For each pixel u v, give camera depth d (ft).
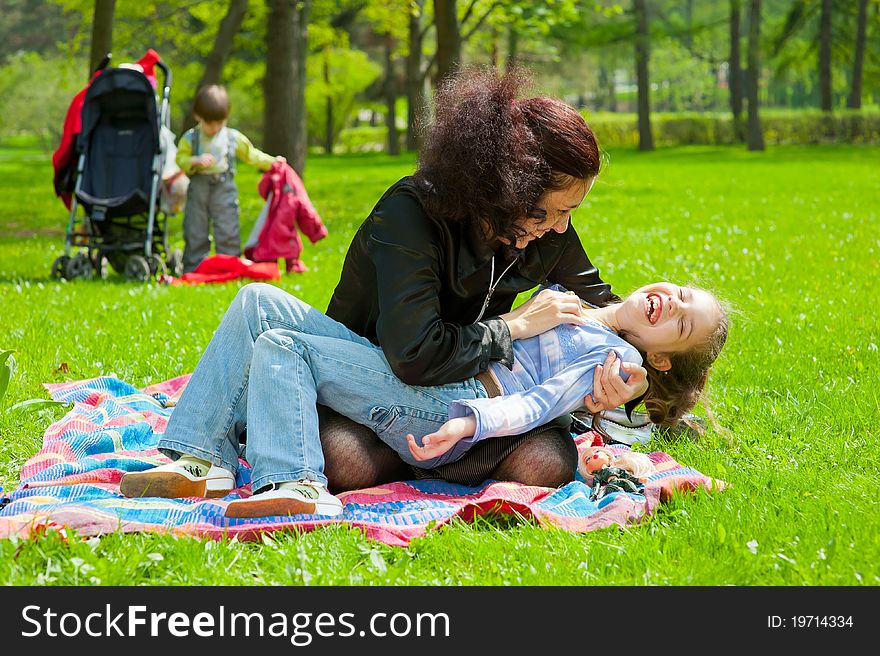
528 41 128.26
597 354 12.36
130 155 31.96
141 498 11.23
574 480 12.96
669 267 32.37
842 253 35.73
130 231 32.89
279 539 10.38
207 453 11.66
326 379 11.76
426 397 11.95
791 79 195.93
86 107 31.58
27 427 14.56
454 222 11.59
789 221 47.96
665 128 169.99
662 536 10.47
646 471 12.54
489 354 11.88
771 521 10.68
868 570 9.60
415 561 9.96
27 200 68.44
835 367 18.39
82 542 9.70
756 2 142.10
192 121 59.67
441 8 61.41
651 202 61.46
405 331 11.30
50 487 11.57
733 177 85.92
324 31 124.88
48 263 36.88
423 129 11.70
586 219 51.11
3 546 9.57
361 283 12.34
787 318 23.25
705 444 14.06
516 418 11.79
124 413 14.98
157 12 98.53
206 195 33.47
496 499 10.76
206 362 11.87
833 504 11.25
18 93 163.22
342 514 11.10
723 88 289.94
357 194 72.13
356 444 12.12
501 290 12.52
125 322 23.48
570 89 208.54
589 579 9.53
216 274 31.42
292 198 32.96
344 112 191.72
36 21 183.62
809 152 136.15
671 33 150.82
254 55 133.90
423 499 11.76
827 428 14.51
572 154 10.99
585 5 84.12
